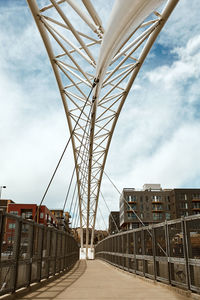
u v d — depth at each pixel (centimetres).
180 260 866
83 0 1477
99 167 4128
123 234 1938
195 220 768
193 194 7825
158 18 1803
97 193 5306
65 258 1881
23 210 6172
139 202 8106
